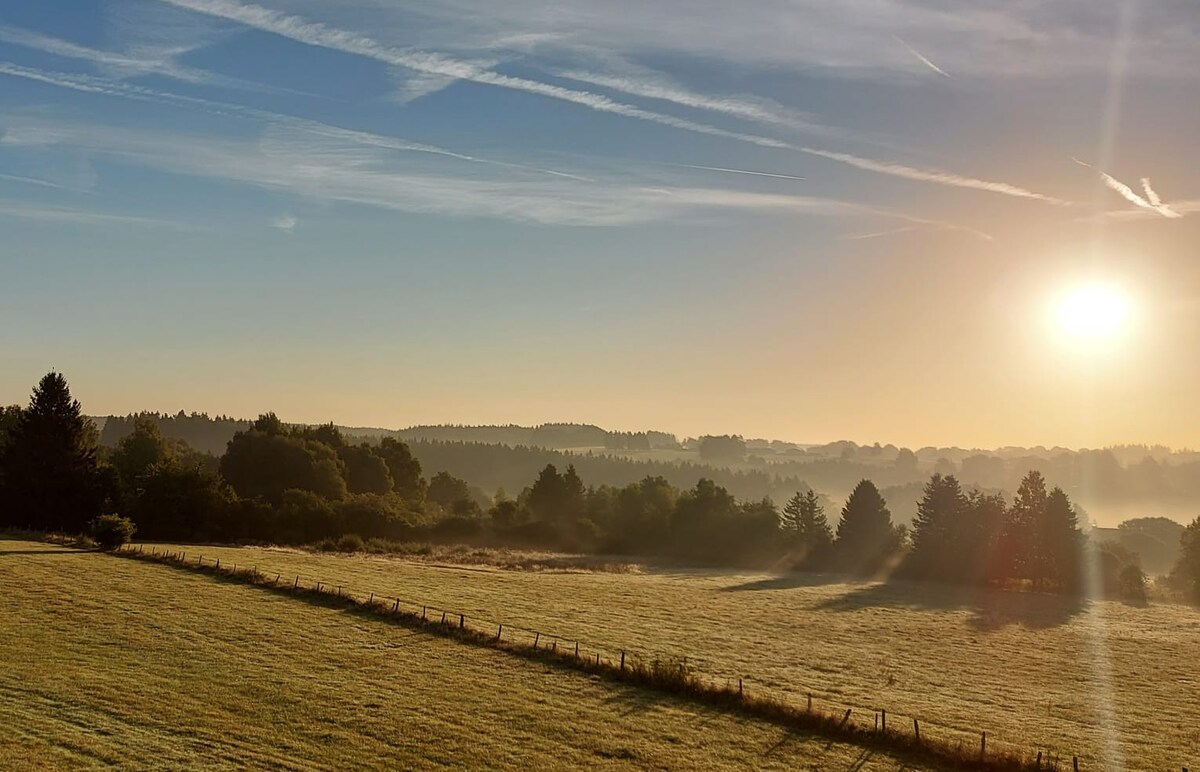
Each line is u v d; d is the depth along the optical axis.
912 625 69.88
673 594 77.81
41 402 88.94
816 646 56.34
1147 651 62.44
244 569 62.66
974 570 105.25
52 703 31.23
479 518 125.69
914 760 30.81
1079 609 87.31
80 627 43.47
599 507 137.38
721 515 122.75
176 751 27.44
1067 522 104.25
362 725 31.31
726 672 44.62
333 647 42.66
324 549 91.50
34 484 86.56
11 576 55.41
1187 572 106.38
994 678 49.69
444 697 35.31
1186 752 35.31
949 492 125.19
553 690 37.12
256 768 26.59
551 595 69.44
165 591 54.09
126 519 73.94
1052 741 35.50
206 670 37.19
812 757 30.59
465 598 62.81
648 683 38.50
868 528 120.31
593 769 28.53
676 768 29.02
